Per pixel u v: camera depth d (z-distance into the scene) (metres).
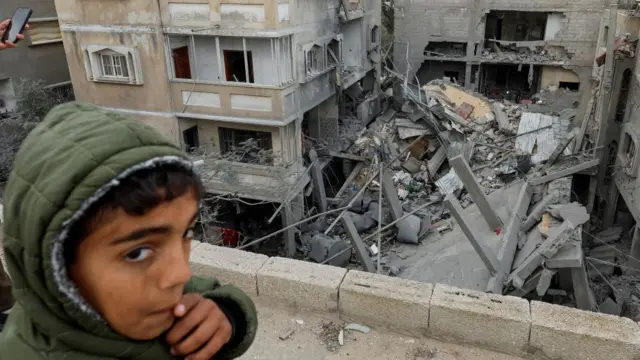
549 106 25.77
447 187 17.73
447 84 23.48
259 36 14.02
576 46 25.66
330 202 18.59
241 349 1.56
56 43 19.58
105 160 0.97
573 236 11.06
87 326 1.06
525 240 12.52
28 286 1.06
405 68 29.09
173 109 15.87
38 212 0.94
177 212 1.06
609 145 18.33
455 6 27.08
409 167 20.02
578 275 10.67
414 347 4.12
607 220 18.41
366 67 22.02
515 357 3.99
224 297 1.57
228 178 15.86
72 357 1.10
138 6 14.70
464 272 12.61
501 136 20.86
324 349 4.14
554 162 16.61
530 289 10.84
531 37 27.69
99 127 1.02
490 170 18.56
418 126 20.94
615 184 17.77
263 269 4.65
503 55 27.39
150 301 1.07
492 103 22.55
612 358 3.72
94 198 0.94
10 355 1.16
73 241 0.99
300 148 16.72
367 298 4.27
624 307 12.55
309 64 16.48
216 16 14.29
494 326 3.96
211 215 15.48
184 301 1.32
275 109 14.90
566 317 3.89
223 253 4.93
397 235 15.50
